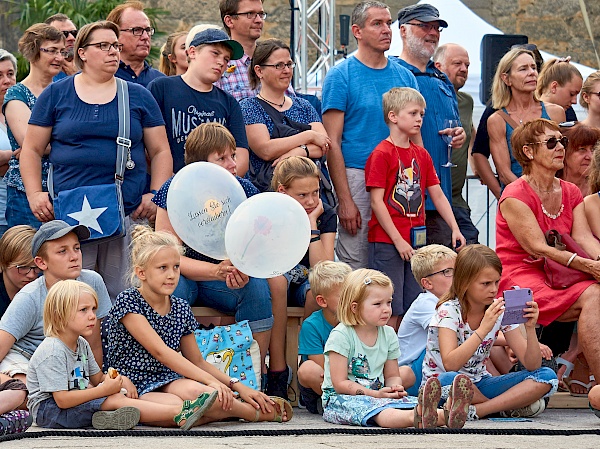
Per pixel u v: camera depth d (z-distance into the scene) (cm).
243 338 837
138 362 771
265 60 1010
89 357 761
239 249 806
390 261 994
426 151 1038
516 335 832
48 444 636
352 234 1041
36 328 796
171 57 1146
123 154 898
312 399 855
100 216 872
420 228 1000
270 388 894
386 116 1014
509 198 927
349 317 801
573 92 1206
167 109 955
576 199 952
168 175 926
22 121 981
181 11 2375
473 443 645
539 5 2561
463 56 1295
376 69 1078
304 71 1677
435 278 879
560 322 916
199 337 832
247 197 888
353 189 1046
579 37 2562
